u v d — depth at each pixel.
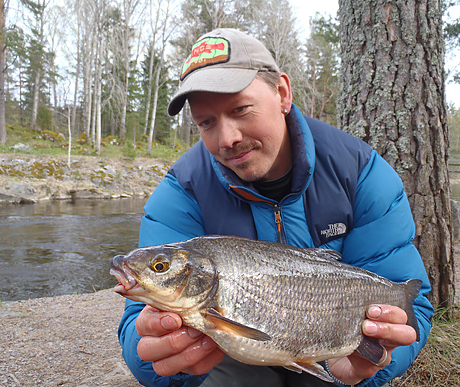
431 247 1.02
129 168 8.65
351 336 0.54
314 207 0.63
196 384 0.60
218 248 0.50
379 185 0.65
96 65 12.02
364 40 1.07
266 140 0.56
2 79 9.16
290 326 0.51
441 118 1.04
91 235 3.94
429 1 1.03
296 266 0.53
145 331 0.48
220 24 9.60
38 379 0.95
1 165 7.09
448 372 0.85
